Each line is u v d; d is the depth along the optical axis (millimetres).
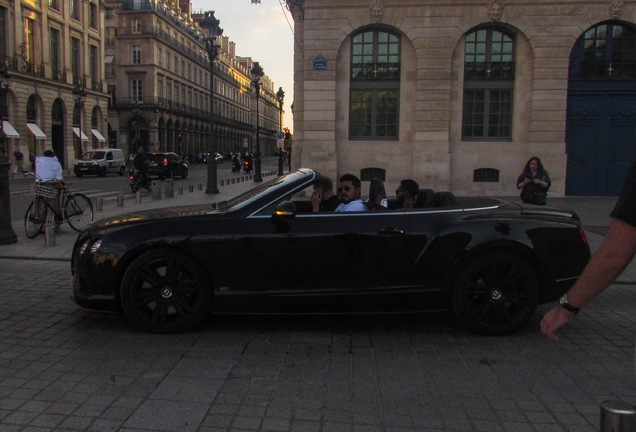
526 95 16922
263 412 2904
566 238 4320
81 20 43781
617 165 16859
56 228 9414
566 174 16969
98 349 3869
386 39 17094
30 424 2736
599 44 16672
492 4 16406
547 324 1801
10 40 35188
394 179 17438
